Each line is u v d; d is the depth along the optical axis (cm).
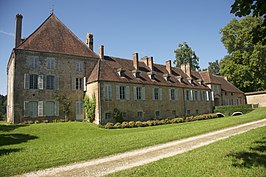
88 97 2931
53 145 1326
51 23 3120
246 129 1588
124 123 2547
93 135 1881
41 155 1049
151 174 713
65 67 2909
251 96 5081
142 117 3153
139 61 3775
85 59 3075
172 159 879
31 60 2683
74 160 966
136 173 733
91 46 3334
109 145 1239
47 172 830
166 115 3478
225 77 5212
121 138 1484
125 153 1086
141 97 3200
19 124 2381
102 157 1024
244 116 2522
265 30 653
